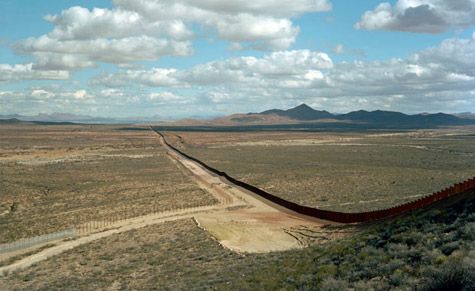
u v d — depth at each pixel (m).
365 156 154.38
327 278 21.47
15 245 54.47
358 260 23.69
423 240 23.94
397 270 19.84
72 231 60.50
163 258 42.09
